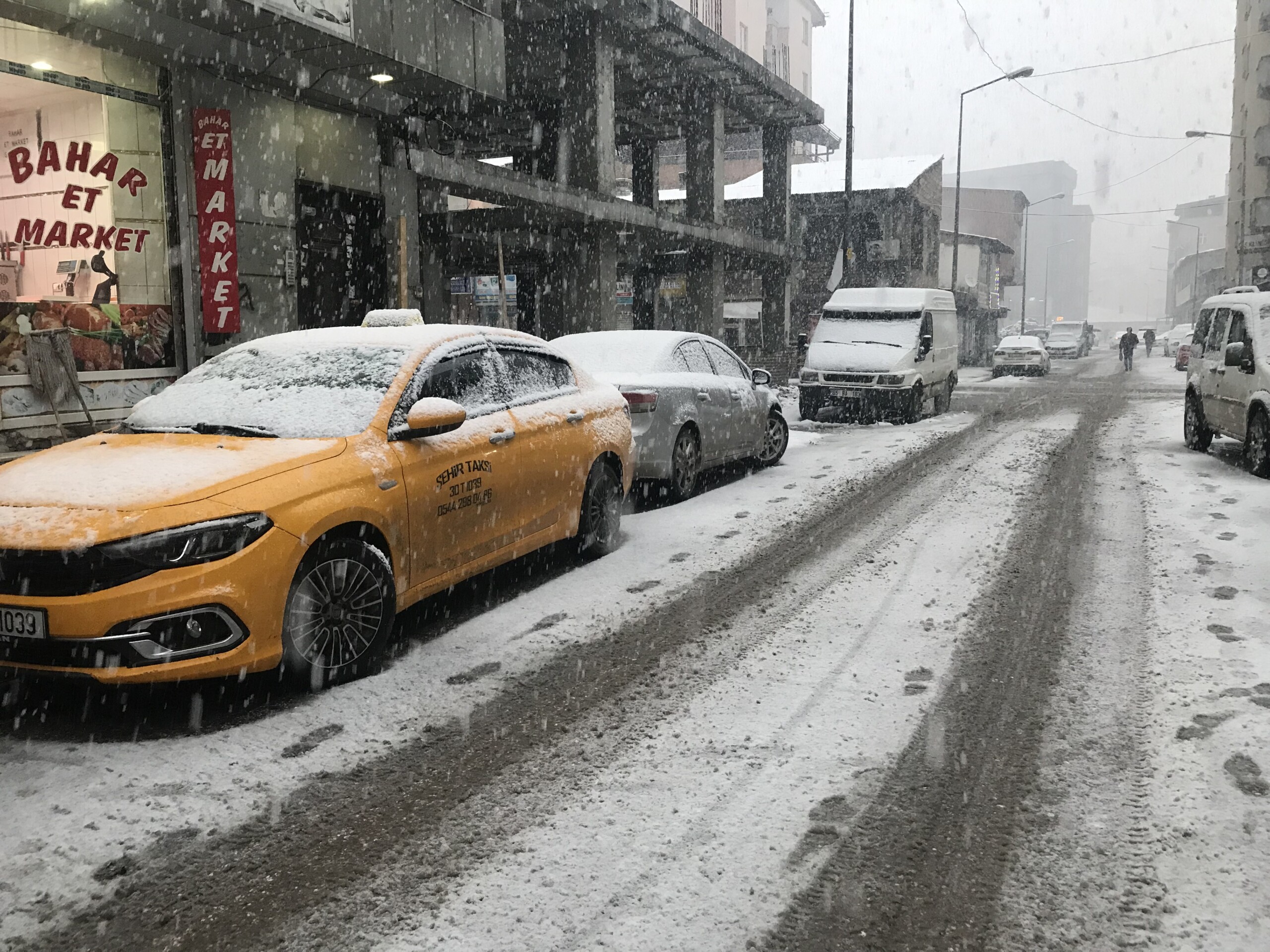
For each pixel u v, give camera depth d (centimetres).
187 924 265
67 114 1016
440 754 371
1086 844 299
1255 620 505
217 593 384
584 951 250
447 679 449
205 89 1159
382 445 474
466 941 255
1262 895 269
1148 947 250
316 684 433
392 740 384
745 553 686
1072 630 501
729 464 1126
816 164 4412
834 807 324
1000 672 445
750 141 5297
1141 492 897
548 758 366
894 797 330
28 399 982
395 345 536
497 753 371
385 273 1472
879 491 927
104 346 1058
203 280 1149
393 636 512
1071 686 426
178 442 466
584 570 646
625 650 486
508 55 2047
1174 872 282
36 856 300
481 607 562
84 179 1035
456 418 490
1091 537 713
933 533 738
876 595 576
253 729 395
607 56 2055
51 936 261
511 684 442
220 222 1157
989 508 831
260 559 397
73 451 466
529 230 2103
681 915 265
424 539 487
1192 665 445
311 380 513
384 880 285
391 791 341
